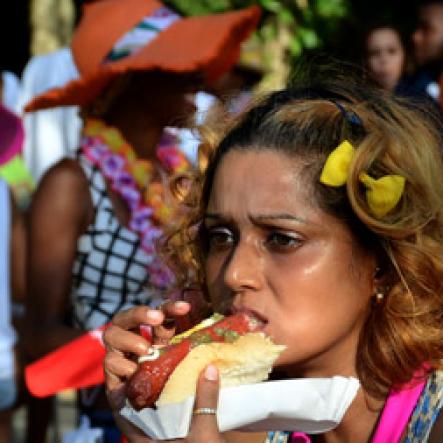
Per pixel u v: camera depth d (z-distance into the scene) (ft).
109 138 26.61
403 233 15.01
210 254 15.28
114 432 25.27
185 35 27.84
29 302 26.35
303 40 50.52
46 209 25.99
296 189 14.60
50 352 25.99
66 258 26.04
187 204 18.33
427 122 16.24
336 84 16.61
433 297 15.38
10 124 35.22
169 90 26.94
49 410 35.76
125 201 26.12
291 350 14.51
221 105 18.97
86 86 27.07
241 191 14.73
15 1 61.31
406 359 15.28
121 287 26.04
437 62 43.09
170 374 13.80
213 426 13.43
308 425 13.97
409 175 15.43
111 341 15.52
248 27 30.99
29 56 62.28
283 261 14.51
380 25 42.19
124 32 28.19
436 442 14.93
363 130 15.53
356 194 14.67
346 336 15.33
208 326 14.35
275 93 16.44
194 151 26.94
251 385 13.76
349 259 14.78
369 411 15.61
